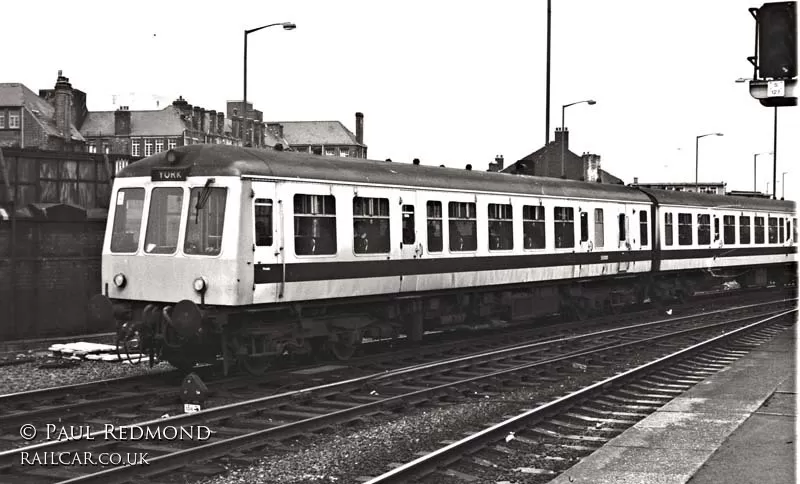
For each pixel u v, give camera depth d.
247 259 12.76
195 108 90.12
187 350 13.72
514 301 19.83
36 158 20.42
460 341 18.11
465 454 8.66
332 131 112.75
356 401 11.80
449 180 17.36
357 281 14.85
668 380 13.77
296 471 8.28
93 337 18.06
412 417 10.85
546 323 22.83
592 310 23.58
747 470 7.64
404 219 16.03
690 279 28.75
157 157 13.72
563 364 15.26
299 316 13.96
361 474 8.24
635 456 8.23
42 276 18.23
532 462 8.72
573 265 21.45
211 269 12.73
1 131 71.56
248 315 13.37
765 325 21.42
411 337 17.08
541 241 20.23
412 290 16.25
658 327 21.75
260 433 9.21
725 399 11.22
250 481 7.94
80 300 18.95
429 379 13.59
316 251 14.02
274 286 13.20
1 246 17.61
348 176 14.76
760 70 11.71
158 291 13.29
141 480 7.70
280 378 13.29
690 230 27.64
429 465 8.09
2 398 10.95
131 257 13.60
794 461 7.96
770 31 11.64
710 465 7.84
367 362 15.13
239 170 12.76
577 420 10.68
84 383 12.45
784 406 10.70
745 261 31.31
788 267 35.91
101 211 20.80
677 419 9.94
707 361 16.00
